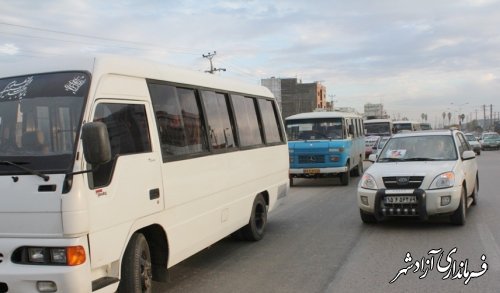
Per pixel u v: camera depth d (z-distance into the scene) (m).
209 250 8.25
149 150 5.43
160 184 5.53
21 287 4.22
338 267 6.94
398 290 5.89
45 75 4.88
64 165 4.30
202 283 6.43
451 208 9.05
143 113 5.44
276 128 10.23
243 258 7.68
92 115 4.61
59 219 4.20
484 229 9.04
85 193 4.32
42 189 4.25
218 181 7.11
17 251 4.29
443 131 10.96
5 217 4.32
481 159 31.66
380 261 7.18
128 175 4.98
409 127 40.50
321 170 17.61
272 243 8.66
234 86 8.30
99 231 4.49
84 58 4.91
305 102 101.75
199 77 7.04
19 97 4.77
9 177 4.35
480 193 14.03
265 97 9.79
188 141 6.38
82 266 4.24
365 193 9.47
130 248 5.05
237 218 7.89
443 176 9.11
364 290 5.92
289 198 14.68
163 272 5.74
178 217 5.95
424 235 8.74
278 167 9.98
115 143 4.91
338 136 18.08
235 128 8.02
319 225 10.18
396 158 10.32
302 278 6.49
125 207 4.89
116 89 5.04
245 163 8.23
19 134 4.60
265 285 6.25
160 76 5.89
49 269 4.18
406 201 9.09
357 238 8.76
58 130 4.52
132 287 5.01
